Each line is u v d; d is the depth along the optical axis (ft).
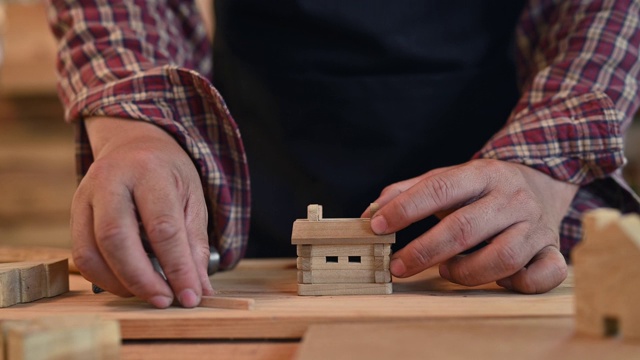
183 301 2.48
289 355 2.17
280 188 4.17
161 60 3.68
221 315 2.34
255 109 4.17
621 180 3.65
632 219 2.05
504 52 4.11
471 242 2.70
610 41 3.48
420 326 2.18
